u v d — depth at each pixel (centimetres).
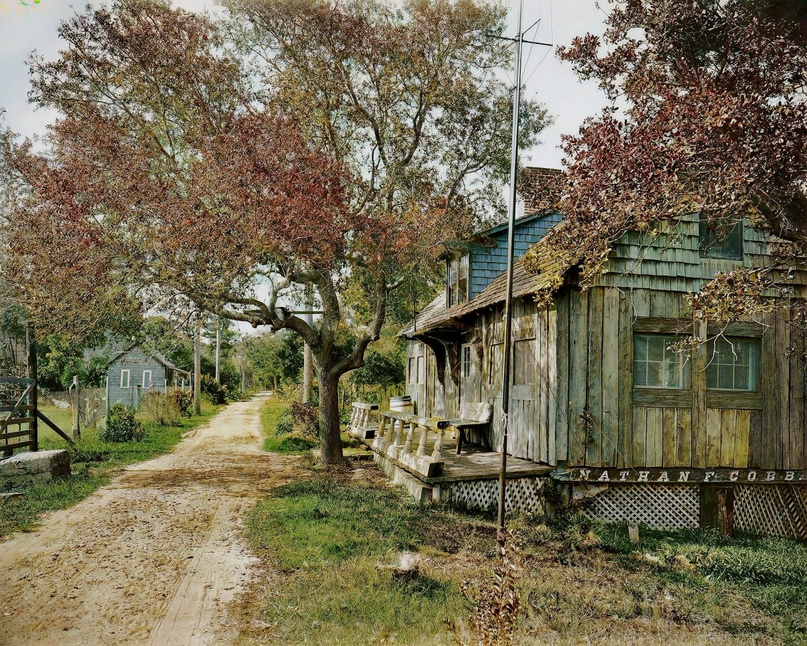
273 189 1189
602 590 735
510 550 504
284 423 2314
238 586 661
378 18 1453
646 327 1121
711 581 812
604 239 877
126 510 996
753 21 791
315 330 1573
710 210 764
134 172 1246
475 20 1462
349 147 1549
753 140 687
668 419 1123
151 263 1243
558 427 1105
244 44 1474
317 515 957
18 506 994
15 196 1362
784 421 1156
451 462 1189
